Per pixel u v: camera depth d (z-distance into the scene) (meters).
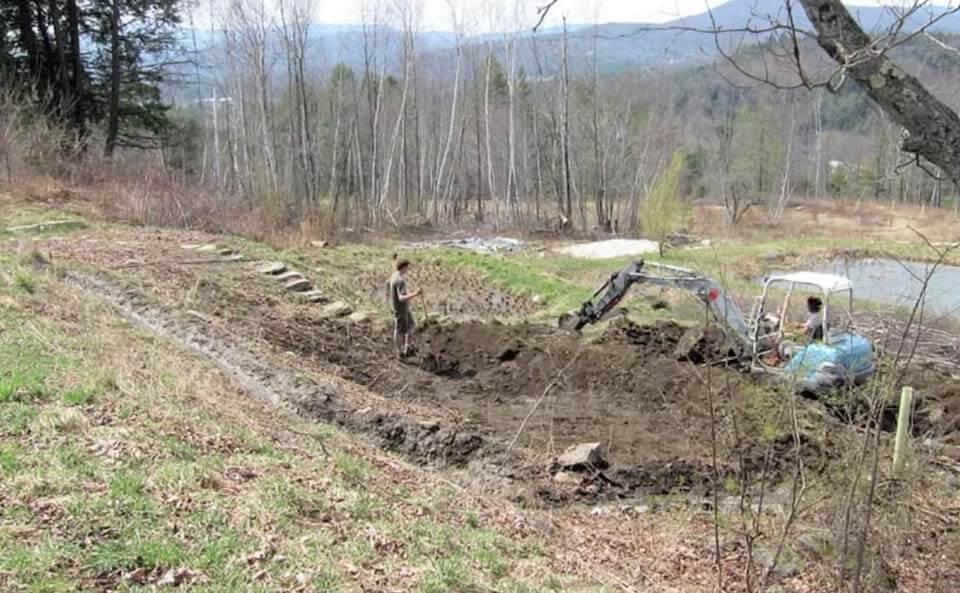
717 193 56.41
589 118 48.28
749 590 6.57
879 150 34.94
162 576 4.57
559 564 6.46
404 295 13.31
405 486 7.30
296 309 14.75
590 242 36.28
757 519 7.07
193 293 13.51
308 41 41.25
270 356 11.13
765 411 10.27
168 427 6.77
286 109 47.91
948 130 3.45
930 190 47.84
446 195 45.25
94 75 32.00
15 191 19.78
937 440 10.55
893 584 7.06
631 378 12.34
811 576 7.08
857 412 8.34
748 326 12.97
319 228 25.48
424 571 5.37
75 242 16.11
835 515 7.21
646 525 8.11
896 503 7.21
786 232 44.56
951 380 13.49
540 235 39.69
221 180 34.00
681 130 54.09
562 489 8.72
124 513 5.16
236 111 41.81
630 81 48.69
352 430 9.35
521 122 53.34
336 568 5.09
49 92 26.23
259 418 8.12
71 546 4.66
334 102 49.06
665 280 13.52
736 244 36.78
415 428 9.48
